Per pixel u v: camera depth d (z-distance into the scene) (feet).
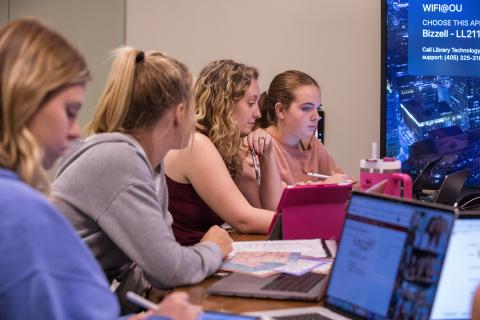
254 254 5.91
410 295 3.92
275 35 12.60
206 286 5.17
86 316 2.96
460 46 11.49
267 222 7.06
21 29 3.17
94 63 13.01
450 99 11.55
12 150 3.03
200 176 7.18
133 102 5.33
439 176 11.63
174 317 3.74
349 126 12.57
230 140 7.66
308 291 4.80
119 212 4.98
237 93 7.69
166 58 5.50
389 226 4.23
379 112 12.43
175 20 12.80
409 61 11.57
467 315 4.04
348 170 12.64
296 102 9.16
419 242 3.97
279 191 8.33
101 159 5.05
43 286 2.79
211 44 12.76
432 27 11.47
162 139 5.50
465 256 4.08
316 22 12.49
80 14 13.05
